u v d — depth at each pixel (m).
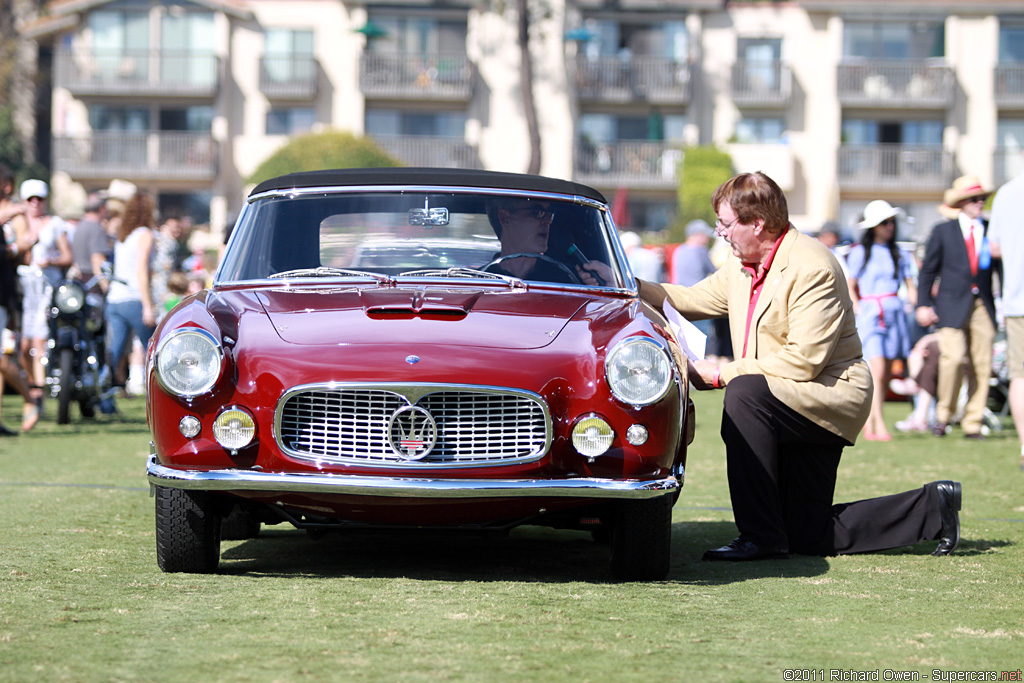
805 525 19.67
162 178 159.00
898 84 159.75
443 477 15.59
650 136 162.00
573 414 15.89
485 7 160.25
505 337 16.33
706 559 19.00
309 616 14.31
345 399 15.75
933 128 162.25
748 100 159.50
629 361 16.02
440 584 16.52
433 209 20.03
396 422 15.62
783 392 18.89
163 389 15.97
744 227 19.09
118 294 43.44
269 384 15.77
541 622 14.23
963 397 44.72
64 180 164.00
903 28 161.25
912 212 162.75
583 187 21.02
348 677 11.73
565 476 15.86
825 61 161.25
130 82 159.00
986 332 39.34
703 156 152.88
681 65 159.25
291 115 161.62
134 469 29.06
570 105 159.88
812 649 13.24
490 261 19.36
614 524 17.12
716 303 21.00
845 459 33.75
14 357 37.19
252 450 15.83
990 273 39.16
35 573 16.73
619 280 19.55
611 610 15.04
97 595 15.40
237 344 16.23
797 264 18.97
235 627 13.71
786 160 155.25
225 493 16.55
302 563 18.31
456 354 15.84
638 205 163.12
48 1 181.50
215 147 158.38
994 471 31.11
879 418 39.31
